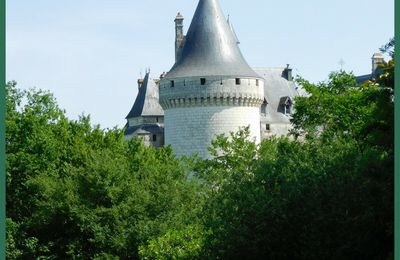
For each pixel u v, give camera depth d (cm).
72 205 5600
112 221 5559
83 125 7419
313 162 4053
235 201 3897
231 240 3806
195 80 11294
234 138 7612
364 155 3719
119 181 5706
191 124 11362
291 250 3778
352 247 3659
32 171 6288
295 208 3741
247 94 11394
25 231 5778
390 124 3491
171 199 5688
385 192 3606
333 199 3684
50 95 7212
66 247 5709
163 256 4416
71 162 6544
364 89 7194
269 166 4009
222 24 11681
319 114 8175
